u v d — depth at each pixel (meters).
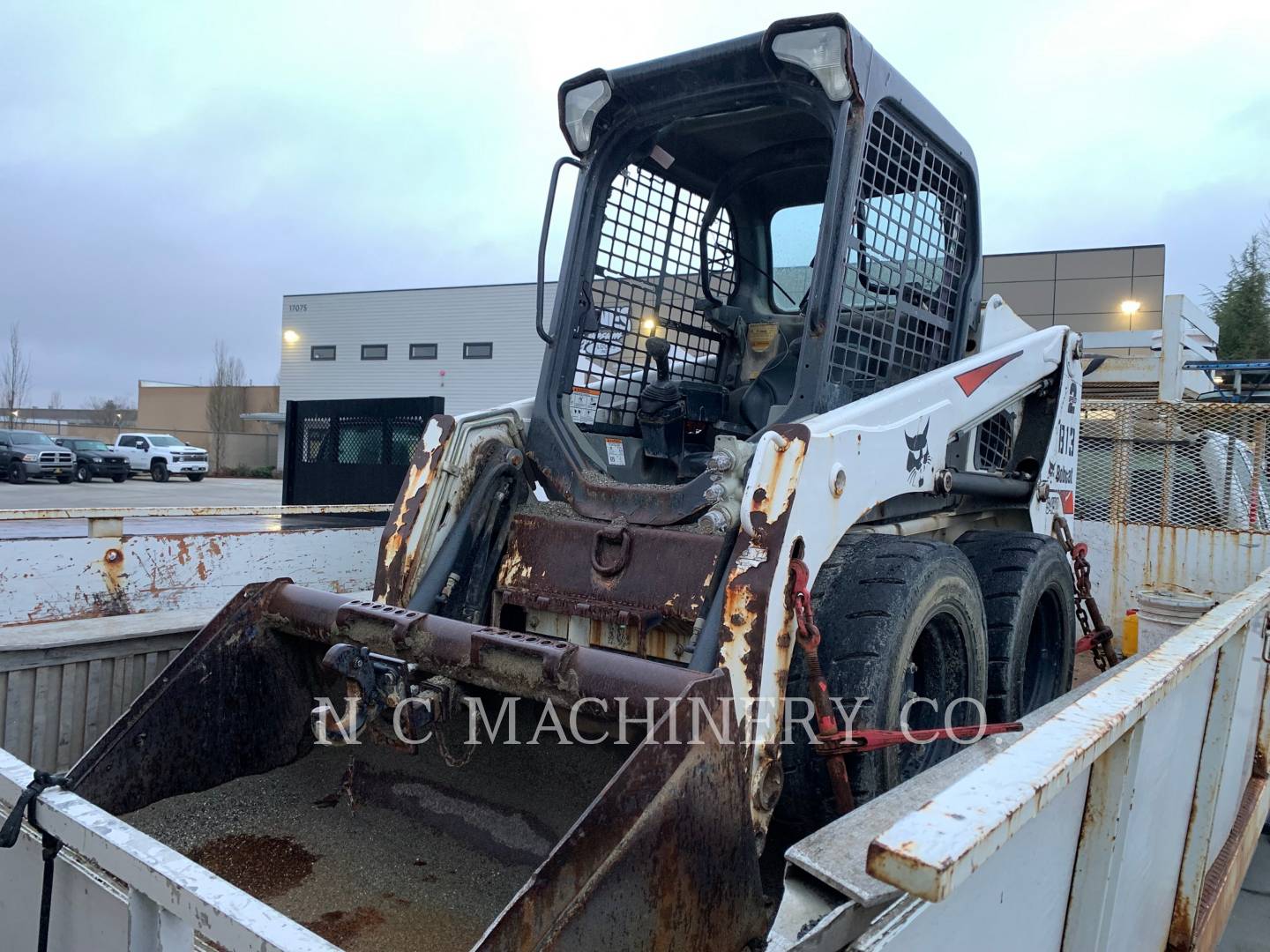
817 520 2.40
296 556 4.32
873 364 3.16
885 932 1.17
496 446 3.19
